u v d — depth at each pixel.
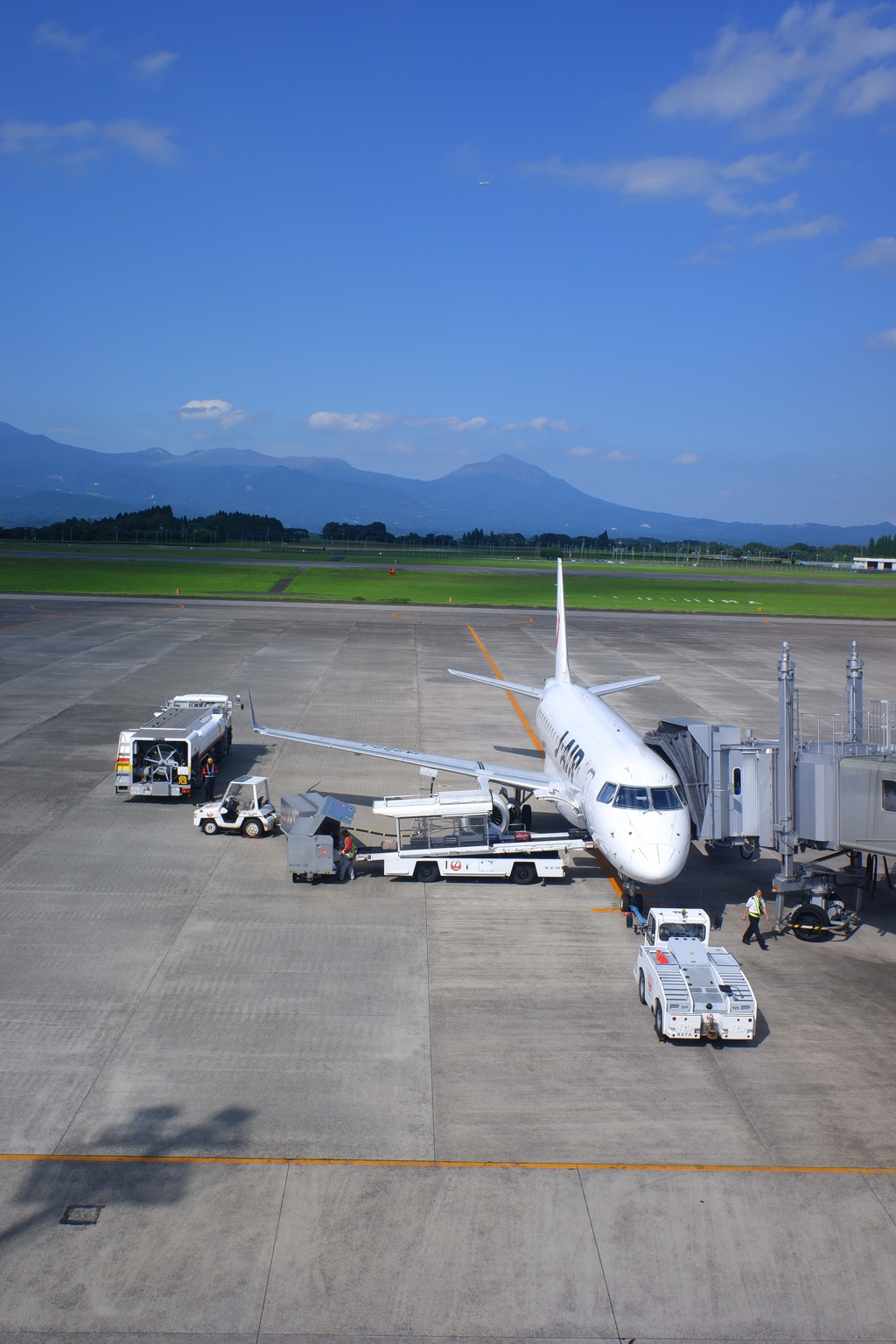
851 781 27.36
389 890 30.28
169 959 24.59
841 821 27.58
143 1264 14.01
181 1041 20.42
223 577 165.12
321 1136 17.16
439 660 78.56
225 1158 16.45
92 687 62.31
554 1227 14.98
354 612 115.12
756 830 28.94
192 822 36.50
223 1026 21.12
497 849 31.08
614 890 30.89
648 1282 13.94
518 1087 18.95
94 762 44.66
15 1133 17.02
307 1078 19.06
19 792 39.62
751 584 196.25
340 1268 14.03
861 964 25.70
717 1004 20.55
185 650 78.50
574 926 27.69
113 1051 19.95
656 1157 16.81
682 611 133.50
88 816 36.84
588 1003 22.77
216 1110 17.86
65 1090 18.42
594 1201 15.59
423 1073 19.38
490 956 25.41
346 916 27.91
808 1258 14.49
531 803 40.75
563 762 33.84
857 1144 17.39
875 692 69.06
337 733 51.38
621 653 87.19
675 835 26.12
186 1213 15.09
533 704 61.03
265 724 53.16
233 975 23.77
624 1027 21.59
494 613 121.31
